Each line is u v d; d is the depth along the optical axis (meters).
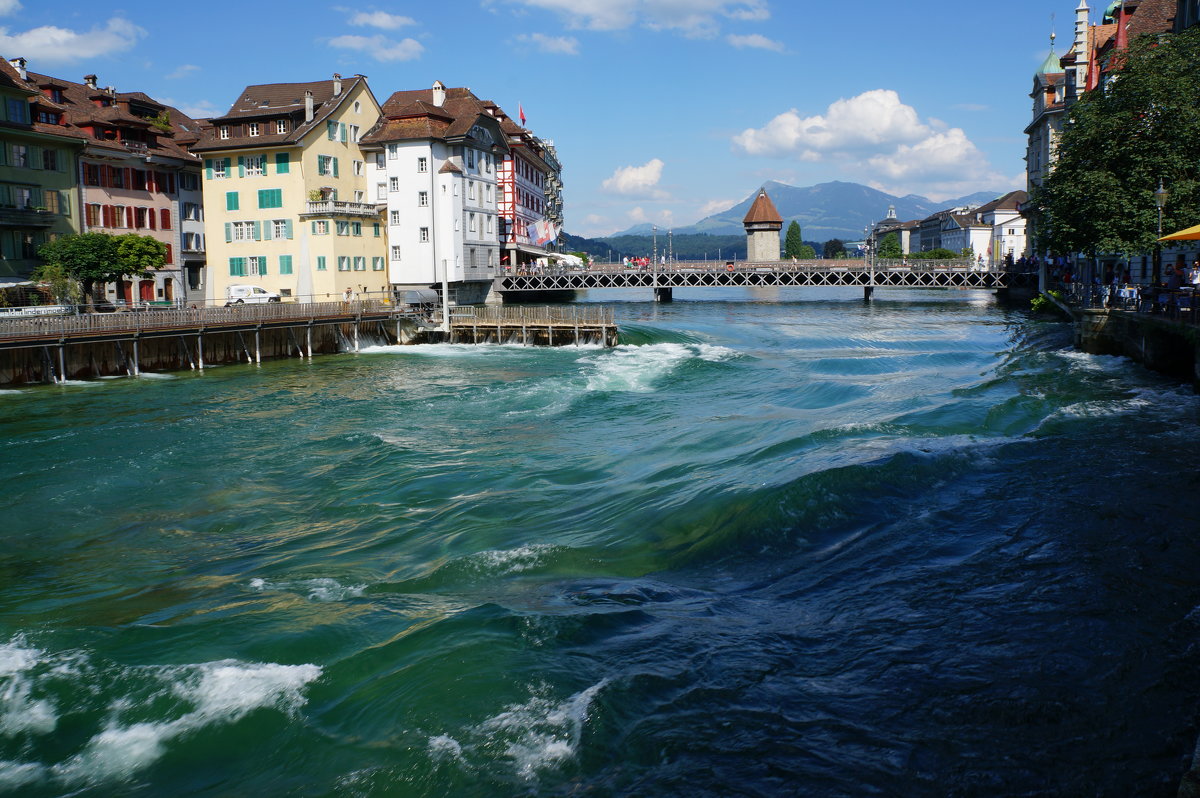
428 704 8.66
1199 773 6.15
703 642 9.85
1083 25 69.38
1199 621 9.92
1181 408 22.27
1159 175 35.91
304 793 7.50
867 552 12.58
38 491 19.39
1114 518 13.62
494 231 83.25
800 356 43.00
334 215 67.00
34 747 8.40
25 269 52.97
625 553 13.36
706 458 19.09
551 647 9.77
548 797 7.20
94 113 61.97
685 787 7.21
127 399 32.75
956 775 7.25
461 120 76.81
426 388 35.16
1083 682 8.65
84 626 11.23
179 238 69.12
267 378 39.41
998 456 17.41
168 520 17.19
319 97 72.06
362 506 17.53
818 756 7.58
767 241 151.75
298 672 9.58
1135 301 33.44
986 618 10.23
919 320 65.19
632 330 53.44
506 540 14.48
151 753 8.24
